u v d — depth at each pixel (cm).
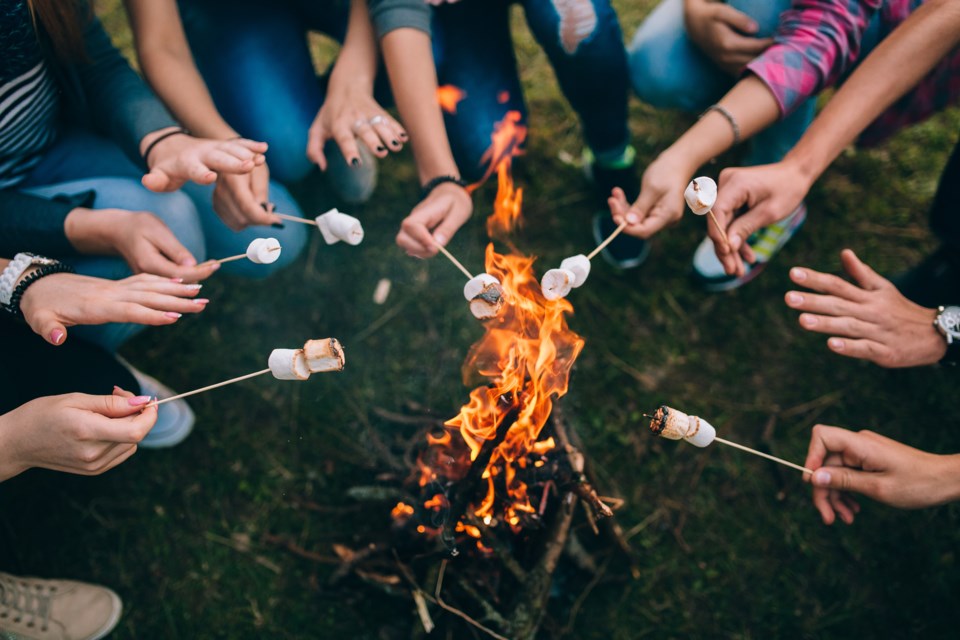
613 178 270
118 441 140
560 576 220
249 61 232
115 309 155
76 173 209
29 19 171
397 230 279
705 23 214
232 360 257
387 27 203
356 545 218
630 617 217
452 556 184
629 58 250
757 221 179
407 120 206
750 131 187
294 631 216
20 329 181
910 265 267
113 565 227
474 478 171
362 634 215
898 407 245
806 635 214
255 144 174
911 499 165
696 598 220
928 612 214
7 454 144
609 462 240
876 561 222
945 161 283
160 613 221
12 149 191
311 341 143
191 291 161
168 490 236
